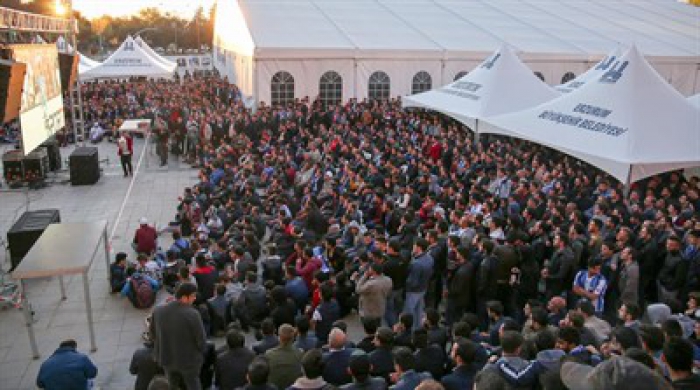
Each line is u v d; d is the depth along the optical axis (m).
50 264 8.55
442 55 28.02
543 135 15.41
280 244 11.51
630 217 10.59
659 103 14.04
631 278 7.85
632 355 4.25
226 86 33.62
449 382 5.10
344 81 27.36
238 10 30.95
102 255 13.07
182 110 24.09
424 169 15.03
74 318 10.05
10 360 8.70
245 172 16.53
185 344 6.33
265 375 5.08
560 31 33.25
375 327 6.56
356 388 4.99
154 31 103.44
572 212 10.36
